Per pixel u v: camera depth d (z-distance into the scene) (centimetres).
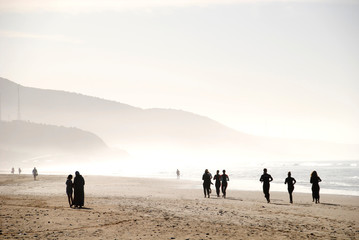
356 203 2731
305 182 5956
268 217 1842
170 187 4538
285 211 2102
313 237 1355
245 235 1374
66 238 1296
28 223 1571
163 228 1500
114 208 2105
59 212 1895
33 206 2198
